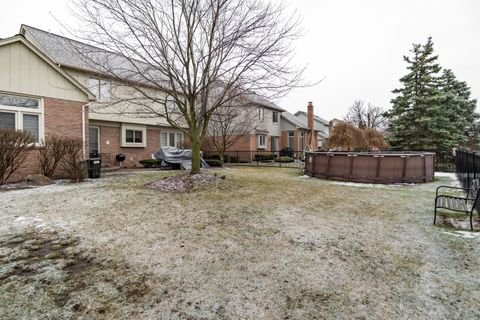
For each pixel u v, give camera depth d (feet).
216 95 29.48
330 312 6.69
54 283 7.84
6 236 11.65
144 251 10.20
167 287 7.71
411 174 29.35
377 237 12.05
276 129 78.89
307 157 36.40
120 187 23.57
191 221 14.12
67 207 16.46
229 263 9.27
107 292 7.41
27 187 23.25
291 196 21.20
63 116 29.89
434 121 57.36
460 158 30.60
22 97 26.61
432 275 8.58
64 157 28.40
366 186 27.27
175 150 44.83
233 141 56.59
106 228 12.78
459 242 11.44
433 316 6.55
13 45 25.68
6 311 6.51
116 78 23.47
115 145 45.98
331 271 8.79
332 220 14.69
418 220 14.82
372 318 6.48
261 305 6.94
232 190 23.07
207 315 6.52
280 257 9.82
